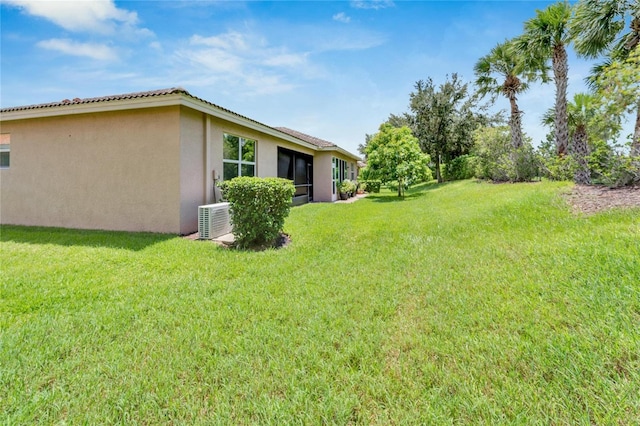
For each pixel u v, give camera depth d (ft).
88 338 7.59
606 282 8.51
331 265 13.73
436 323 8.02
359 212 32.45
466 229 18.43
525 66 41.19
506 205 22.03
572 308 7.72
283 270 13.14
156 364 6.59
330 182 49.83
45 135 24.76
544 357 6.10
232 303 9.75
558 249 11.87
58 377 6.17
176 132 21.35
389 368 6.28
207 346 7.28
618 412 4.66
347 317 8.65
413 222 23.63
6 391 5.75
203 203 23.91
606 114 20.20
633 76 16.05
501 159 48.06
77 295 10.34
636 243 10.44
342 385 5.84
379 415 5.08
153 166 22.02
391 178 51.06
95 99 21.79
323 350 7.01
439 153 76.69
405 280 11.43
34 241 19.04
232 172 27.91
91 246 17.66
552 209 18.16
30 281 11.62
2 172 26.40
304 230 22.43
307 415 5.12
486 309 8.47
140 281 11.89
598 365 5.64
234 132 27.81
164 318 8.70
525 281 9.79
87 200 23.85
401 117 88.12
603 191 19.88
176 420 5.14
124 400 5.55
